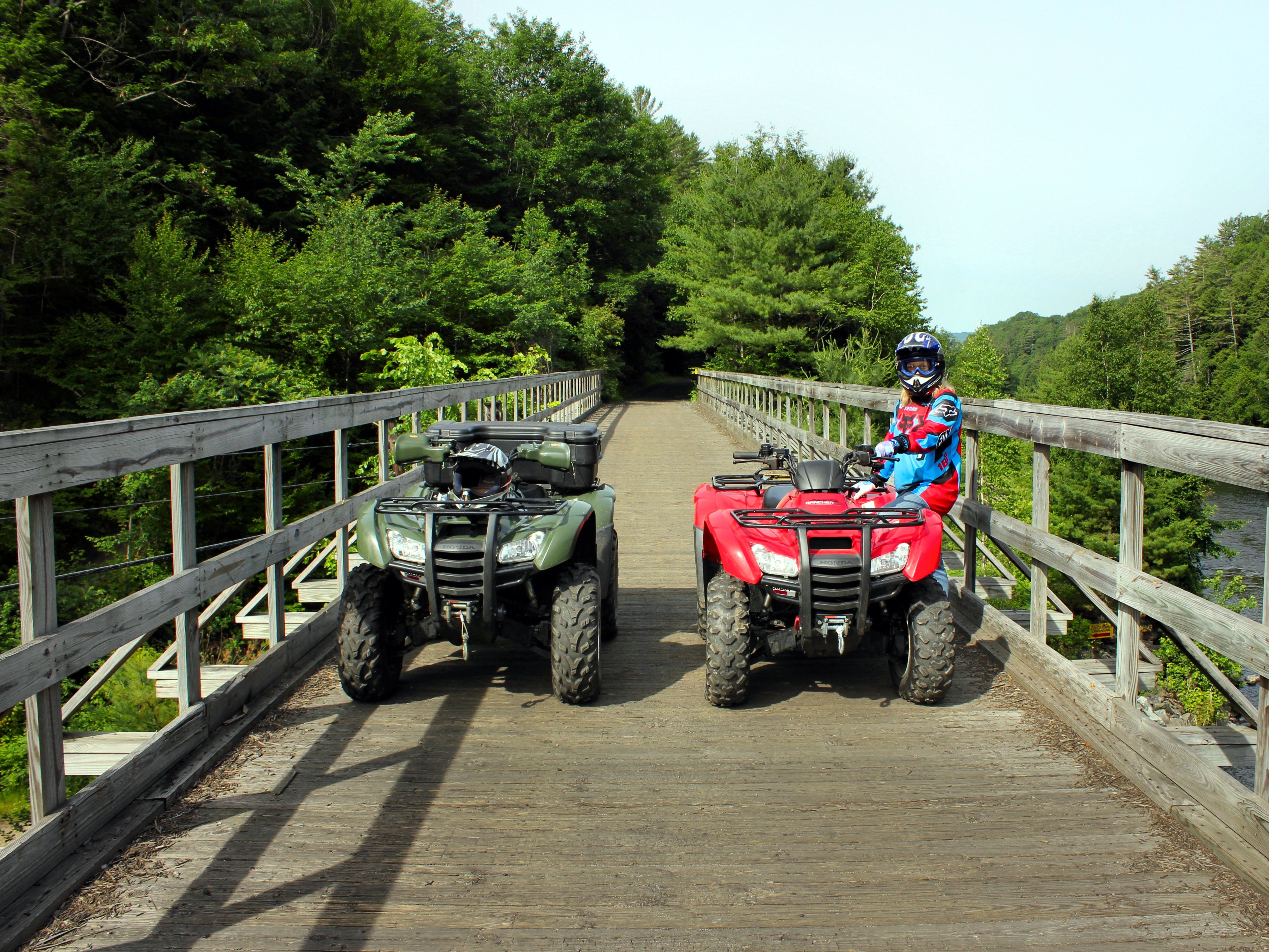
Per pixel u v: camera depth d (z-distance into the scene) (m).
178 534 3.95
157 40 21.52
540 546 4.41
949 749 4.10
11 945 2.62
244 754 4.03
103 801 3.23
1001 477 29.50
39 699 2.95
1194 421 3.26
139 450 3.52
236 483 14.62
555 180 41.28
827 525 4.30
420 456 5.04
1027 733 4.28
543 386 18.91
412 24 34.41
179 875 3.04
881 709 4.61
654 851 3.21
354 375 20.33
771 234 37.06
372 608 4.54
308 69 27.39
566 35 45.19
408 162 33.12
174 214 21.05
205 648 9.55
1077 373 34.12
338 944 2.67
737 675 4.46
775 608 4.84
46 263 16.16
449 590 4.27
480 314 26.39
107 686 7.77
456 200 28.48
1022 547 5.02
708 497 5.25
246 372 15.89
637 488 12.03
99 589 11.70
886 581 4.30
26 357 16.58
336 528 5.83
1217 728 4.17
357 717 4.49
